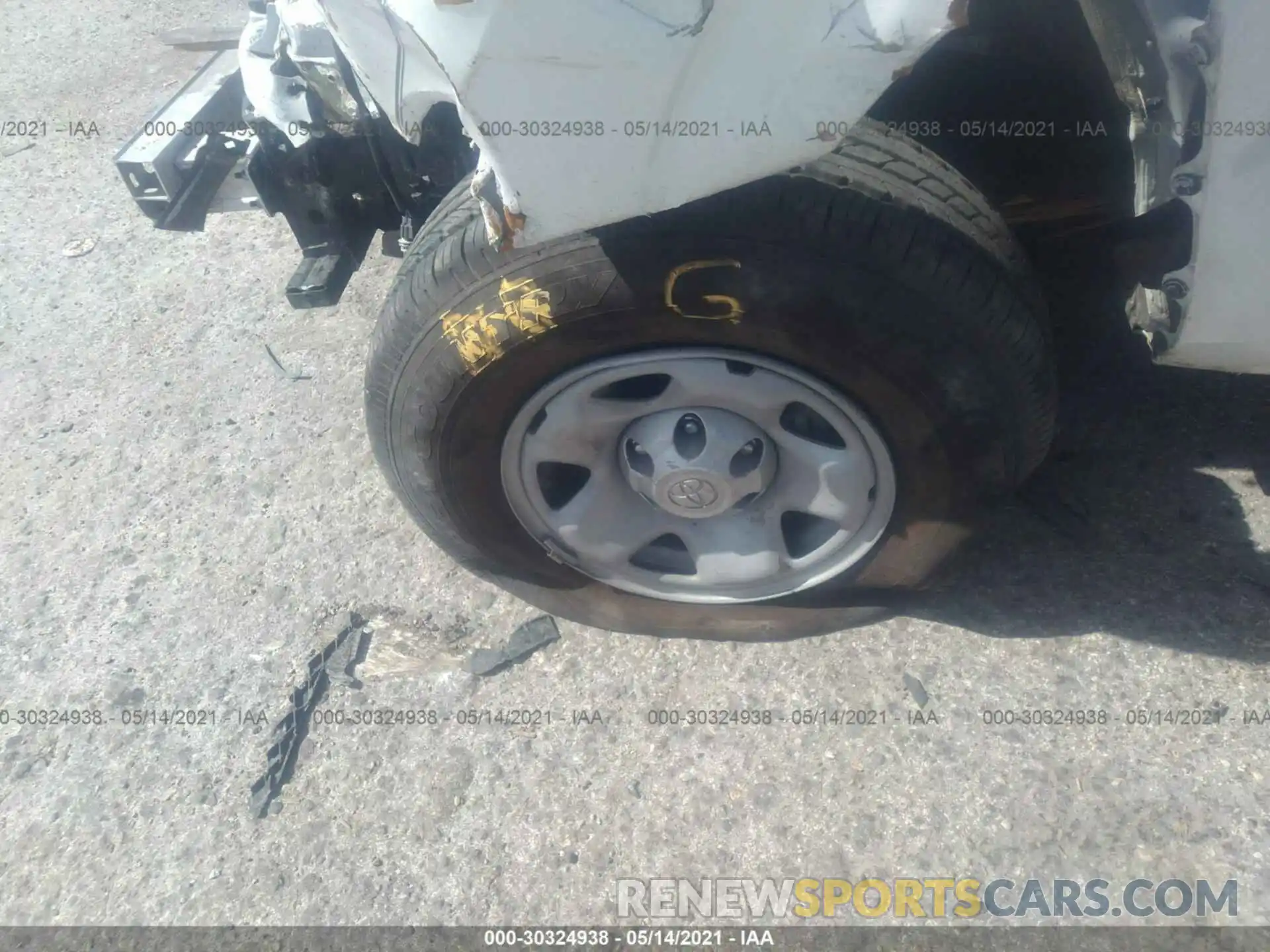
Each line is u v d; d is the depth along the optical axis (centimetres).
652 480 175
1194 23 126
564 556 194
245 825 188
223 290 310
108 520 247
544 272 150
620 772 187
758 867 173
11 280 323
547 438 174
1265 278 147
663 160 127
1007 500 188
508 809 185
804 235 142
